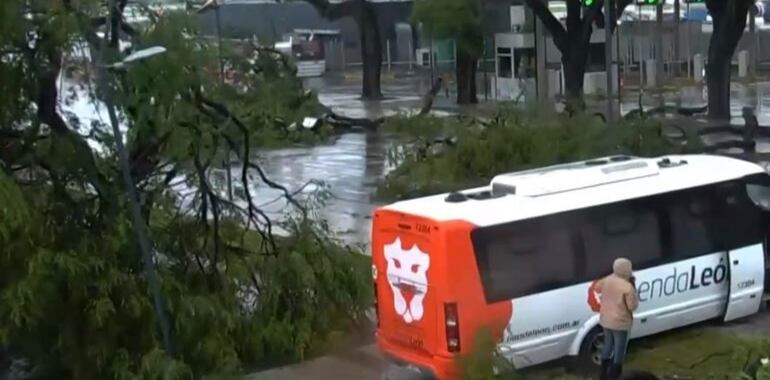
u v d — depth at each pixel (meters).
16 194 14.29
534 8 41.81
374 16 62.09
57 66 15.56
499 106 34.50
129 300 15.17
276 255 17.20
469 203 14.81
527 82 51.75
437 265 13.96
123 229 15.56
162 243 16.28
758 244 17.02
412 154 30.55
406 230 14.45
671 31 67.50
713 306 16.70
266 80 18.31
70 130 15.88
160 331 15.31
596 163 16.34
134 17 15.89
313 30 85.12
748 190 16.88
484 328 13.52
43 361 15.77
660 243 16.00
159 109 15.84
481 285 14.11
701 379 14.16
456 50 56.53
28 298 14.29
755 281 17.03
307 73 78.00
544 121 29.02
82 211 15.70
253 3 62.09
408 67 80.38
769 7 83.25
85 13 15.36
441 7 51.19
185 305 15.41
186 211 16.77
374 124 46.25
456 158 28.55
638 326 15.87
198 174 16.73
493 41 60.72
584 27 40.94
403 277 14.55
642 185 16.00
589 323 15.13
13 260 14.49
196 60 15.96
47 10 15.20
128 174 14.63
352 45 87.69
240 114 17.39
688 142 30.48
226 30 18.28
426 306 14.20
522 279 14.52
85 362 15.26
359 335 17.62
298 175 35.94
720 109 43.53
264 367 16.44
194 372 15.52
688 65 64.81
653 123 29.17
